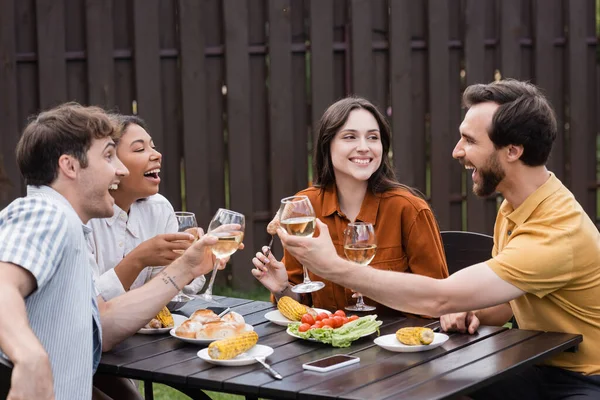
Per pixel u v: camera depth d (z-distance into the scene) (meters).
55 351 2.58
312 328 2.90
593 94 7.43
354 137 3.51
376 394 2.37
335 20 6.63
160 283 2.96
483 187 3.09
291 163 6.51
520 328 3.18
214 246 3.05
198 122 6.27
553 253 2.88
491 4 7.02
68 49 6.02
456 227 7.06
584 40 7.25
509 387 3.07
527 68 7.18
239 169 6.39
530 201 3.00
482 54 6.93
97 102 6.02
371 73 6.63
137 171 3.52
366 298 3.50
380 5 6.70
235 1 6.27
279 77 6.41
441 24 6.79
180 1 6.15
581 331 2.99
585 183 7.38
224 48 6.30
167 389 4.69
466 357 2.70
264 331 3.09
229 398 4.50
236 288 6.44
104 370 2.75
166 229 3.76
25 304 2.54
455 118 6.96
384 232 3.54
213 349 2.67
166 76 6.25
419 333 2.76
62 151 2.73
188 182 6.27
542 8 7.11
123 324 2.89
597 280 2.96
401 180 6.77
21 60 5.91
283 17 6.39
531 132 2.94
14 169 5.89
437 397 2.34
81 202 2.77
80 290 2.64
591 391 2.92
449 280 2.91
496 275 2.89
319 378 2.53
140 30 6.07
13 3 5.83
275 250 6.57
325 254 2.91
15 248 2.44
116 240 3.57
